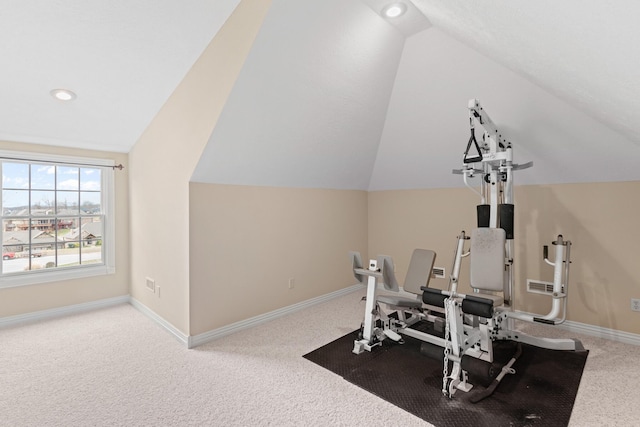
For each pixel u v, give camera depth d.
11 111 2.83
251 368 2.38
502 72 2.36
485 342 2.46
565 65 1.44
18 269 3.33
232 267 3.04
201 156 2.56
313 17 2.04
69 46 2.25
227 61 2.23
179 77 2.72
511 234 2.64
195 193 2.75
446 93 2.77
